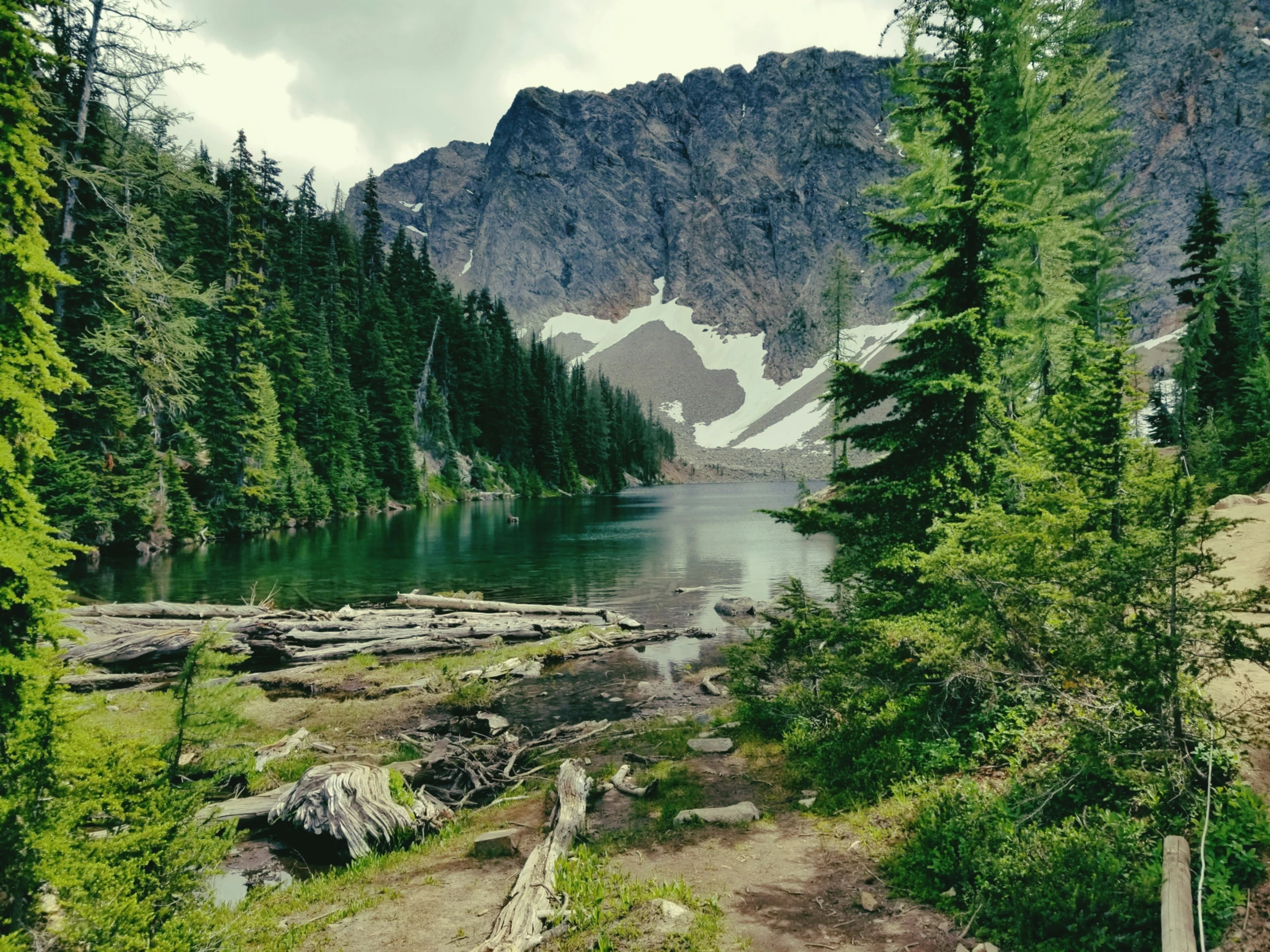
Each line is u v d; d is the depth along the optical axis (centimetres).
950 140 1285
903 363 1279
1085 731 723
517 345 11619
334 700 1750
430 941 685
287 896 820
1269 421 3384
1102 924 550
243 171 6375
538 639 2381
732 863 813
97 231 3016
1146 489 795
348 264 8781
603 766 1277
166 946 579
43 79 2394
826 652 1344
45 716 634
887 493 1231
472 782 1245
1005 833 694
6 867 558
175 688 1031
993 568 891
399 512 7519
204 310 4878
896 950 592
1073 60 2008
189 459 4759
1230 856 561
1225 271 3562
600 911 684
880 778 979
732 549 4778
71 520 3416
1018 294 1870
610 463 14425
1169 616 668
